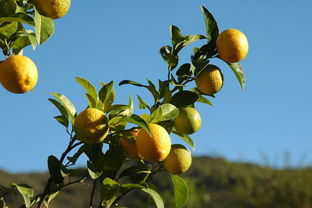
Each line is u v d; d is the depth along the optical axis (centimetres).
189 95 138
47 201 133
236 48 138
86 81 127
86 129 120
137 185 127
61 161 126
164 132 125
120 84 139
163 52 143
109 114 128
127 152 131
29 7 121
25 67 120
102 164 128
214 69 142
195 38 145
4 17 115
